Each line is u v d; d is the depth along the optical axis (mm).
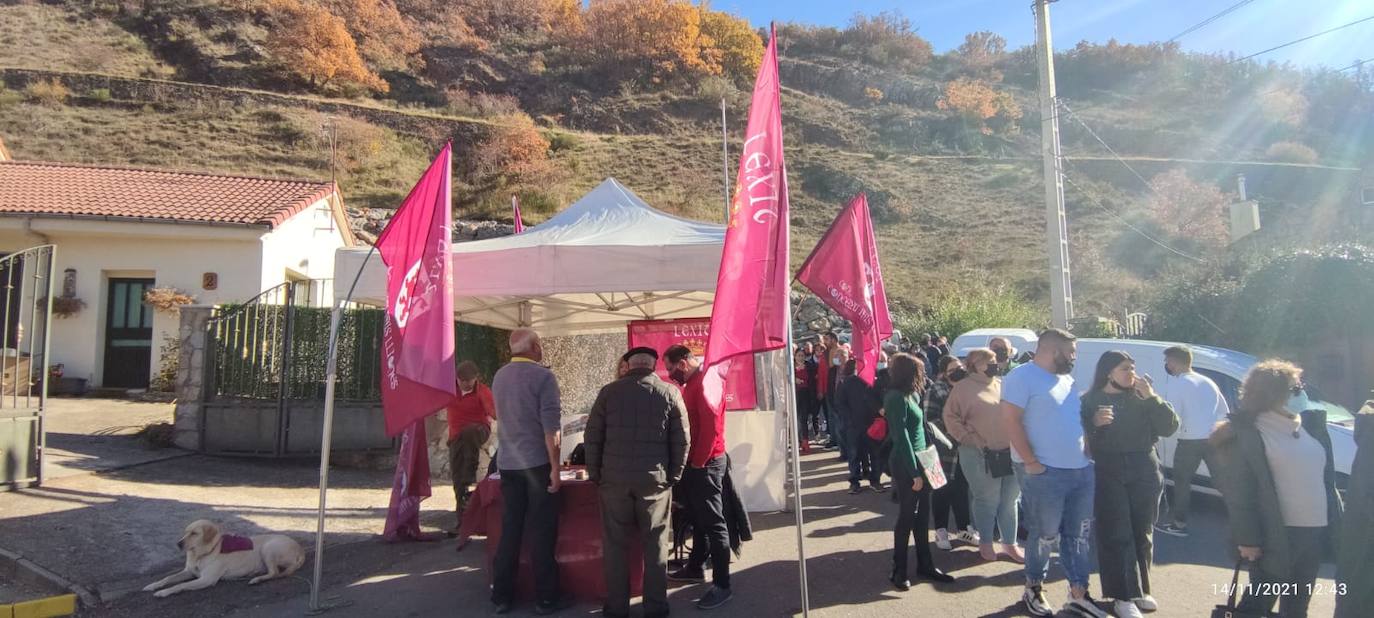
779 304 4836
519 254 6711
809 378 12867
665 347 9188
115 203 15023
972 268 31094
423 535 7234
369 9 54250
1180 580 5785
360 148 34969
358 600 5578
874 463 9219
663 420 5074
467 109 46781
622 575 5055
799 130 52594
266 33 47688
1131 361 5121
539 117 50625
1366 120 55281
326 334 10602
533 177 36688
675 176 40219
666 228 7688
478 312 9023
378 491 9203
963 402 6254
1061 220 13695
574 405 10703
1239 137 53219
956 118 55750
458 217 32031
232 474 9430
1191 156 49219
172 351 14133
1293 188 38812
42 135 30047
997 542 6855
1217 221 33219
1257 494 4254
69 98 33781
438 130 39969
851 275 7934
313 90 44250
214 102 36312
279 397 10398
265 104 37219
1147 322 14633
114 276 14914
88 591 5520
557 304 8969
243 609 5398
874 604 5352
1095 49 72312
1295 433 4277
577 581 5562
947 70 73875
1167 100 62875
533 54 60312
